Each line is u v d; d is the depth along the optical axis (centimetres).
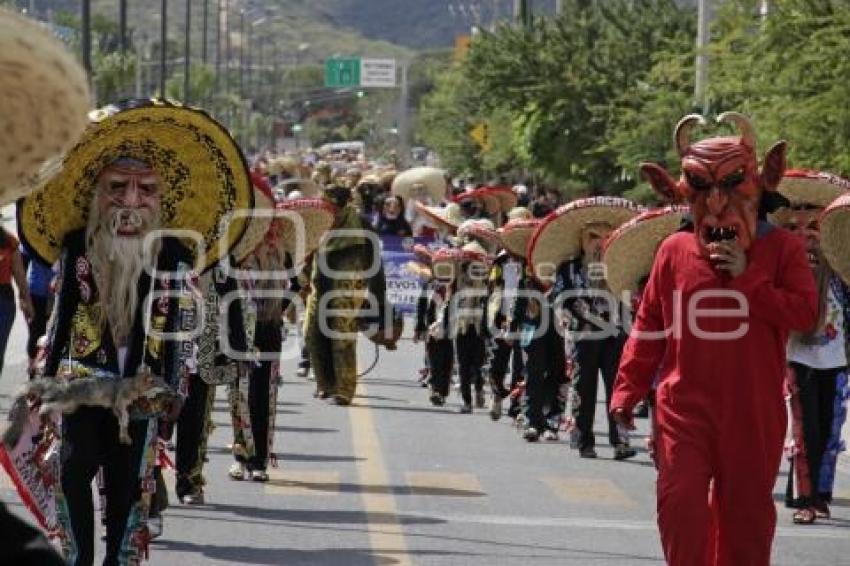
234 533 1680
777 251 1232
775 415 1229
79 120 595
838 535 1789
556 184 6538
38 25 588
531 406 2506
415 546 1633
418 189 5412
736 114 1233
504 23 6431
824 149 3127
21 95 586
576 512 1864
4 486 1794
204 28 17562
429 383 3091
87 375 1248
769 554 1233
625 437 2331
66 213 1266
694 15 5947
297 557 1569
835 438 1875
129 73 11675
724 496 1226
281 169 5681
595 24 6147
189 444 1816
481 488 2008
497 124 7988
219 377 1788
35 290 2466
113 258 1255
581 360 2334
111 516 1272
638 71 5844
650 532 1755
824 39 3133
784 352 1239
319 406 2830
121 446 1262
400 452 2303
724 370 1217
